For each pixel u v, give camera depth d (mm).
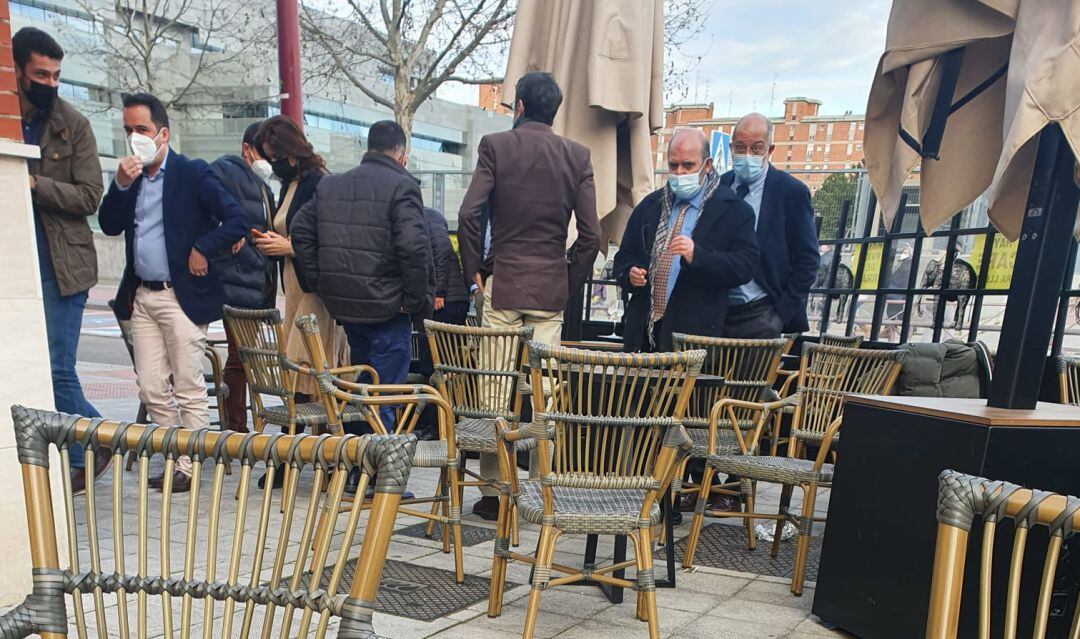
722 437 3629
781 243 4195
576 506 2416
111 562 2703
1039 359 2418
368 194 3842
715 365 3770
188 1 16250
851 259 6324
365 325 4008
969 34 2330
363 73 17609
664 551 3480
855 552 2572
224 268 4277
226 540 3043
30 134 3277
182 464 3654
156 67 18375
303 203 4293
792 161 55969
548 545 2297
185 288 3789
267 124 4242
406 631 2471
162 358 3916
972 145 2830
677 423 2295
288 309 4516
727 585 3068
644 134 4109
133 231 3771
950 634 1012
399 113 15148
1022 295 2418
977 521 2172
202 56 17250
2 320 2387
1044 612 1005
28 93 3246
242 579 2639
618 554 2842
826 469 3182
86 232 3506
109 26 16562
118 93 18047
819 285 6676
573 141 3723
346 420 3549
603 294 7164
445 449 3105
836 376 3512
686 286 3926
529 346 2301
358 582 1021
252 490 3816
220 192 3779
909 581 2363
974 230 4926
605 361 2250
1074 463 2289
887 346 4824
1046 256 2383
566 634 2504
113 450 1167
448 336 3436
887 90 2801
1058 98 1957
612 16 3811
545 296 3645
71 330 3506
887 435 2496
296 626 2221
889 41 2545
